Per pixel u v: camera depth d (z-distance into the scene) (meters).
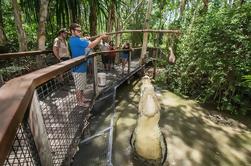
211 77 6.12
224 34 5.84
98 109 4.68
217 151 3.81
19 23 6.30
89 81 5.52
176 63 7.77
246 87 5.56
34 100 1.31
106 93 5.68
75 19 8.30
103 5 10.62
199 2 8.56
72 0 7.93
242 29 5.72
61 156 2.34
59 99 2.62
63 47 4.91
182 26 8.23
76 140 2.96
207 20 6.52
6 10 10.38
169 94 7.01
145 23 9.84
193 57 6.84
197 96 6.66
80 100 3.69
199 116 5.32
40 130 1.43
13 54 3.23
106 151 3.19
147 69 11.47
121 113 4.91
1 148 0.60
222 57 5.93
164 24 16.77
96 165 2.90
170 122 4.82
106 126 4.08
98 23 11.88
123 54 8.18
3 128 0.65
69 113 3.00
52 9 8.64
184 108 5.79
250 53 5.49
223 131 4.61
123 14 16.20
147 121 2.88
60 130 2.45
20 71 4.81
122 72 7.80
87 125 3.64
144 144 2.93
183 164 3.35
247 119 5.34
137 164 3.06
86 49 3.61
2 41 7.64
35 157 1.33
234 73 5.70
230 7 6.56
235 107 5.72
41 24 5.68
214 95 6.23
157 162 3.03
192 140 4.10
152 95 3.02
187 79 7.08
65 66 2.07
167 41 8.90
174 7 12.98
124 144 3.61
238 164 3.49
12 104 0.81
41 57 5.31
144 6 16.42
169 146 3.80
